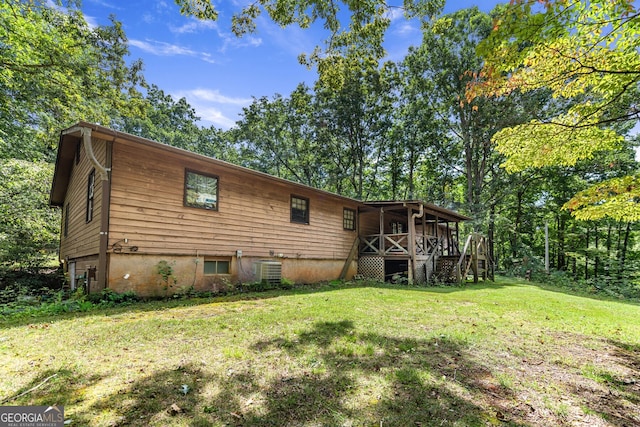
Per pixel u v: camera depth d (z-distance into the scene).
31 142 12.93
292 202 10.55
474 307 6.55
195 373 2.72
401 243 14.13
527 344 3.96
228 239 8.46
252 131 23.75
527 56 3.42
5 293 7.46
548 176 19.81
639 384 2.85
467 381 2.74
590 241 21.53
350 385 2.57
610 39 3.29
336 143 23.16
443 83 20.78
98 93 11.77
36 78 10.09
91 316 4.89
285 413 2.13
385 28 5.97
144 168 6.89
